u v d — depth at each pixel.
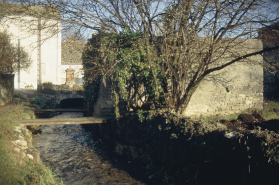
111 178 8.47
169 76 10.49
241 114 11.88
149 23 9.53
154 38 9.96
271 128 9.50
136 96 11.94
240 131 6.05
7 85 18.91
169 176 7.65
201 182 6.66
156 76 10.07
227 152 6.02
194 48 9.21
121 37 10.41
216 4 8.05
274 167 4.93
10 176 5.41
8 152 6.77
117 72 10.52
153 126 9.02
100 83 14.05
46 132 15.94
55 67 32.94
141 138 9.70
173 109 9.16
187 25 8.98
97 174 8.83
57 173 8.90
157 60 10.08
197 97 12.49
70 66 34.69
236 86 12.94
